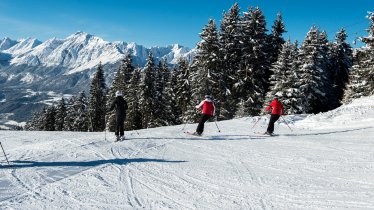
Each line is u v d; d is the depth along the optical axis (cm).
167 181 791
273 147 1288
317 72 4431
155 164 956
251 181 806
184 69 5572
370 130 1794
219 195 699
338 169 931
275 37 5494
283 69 4353
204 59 4559
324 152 1184
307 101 4312
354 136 1606
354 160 1048
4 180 754
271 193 715
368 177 843
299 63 4416
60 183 746
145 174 845
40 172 833
